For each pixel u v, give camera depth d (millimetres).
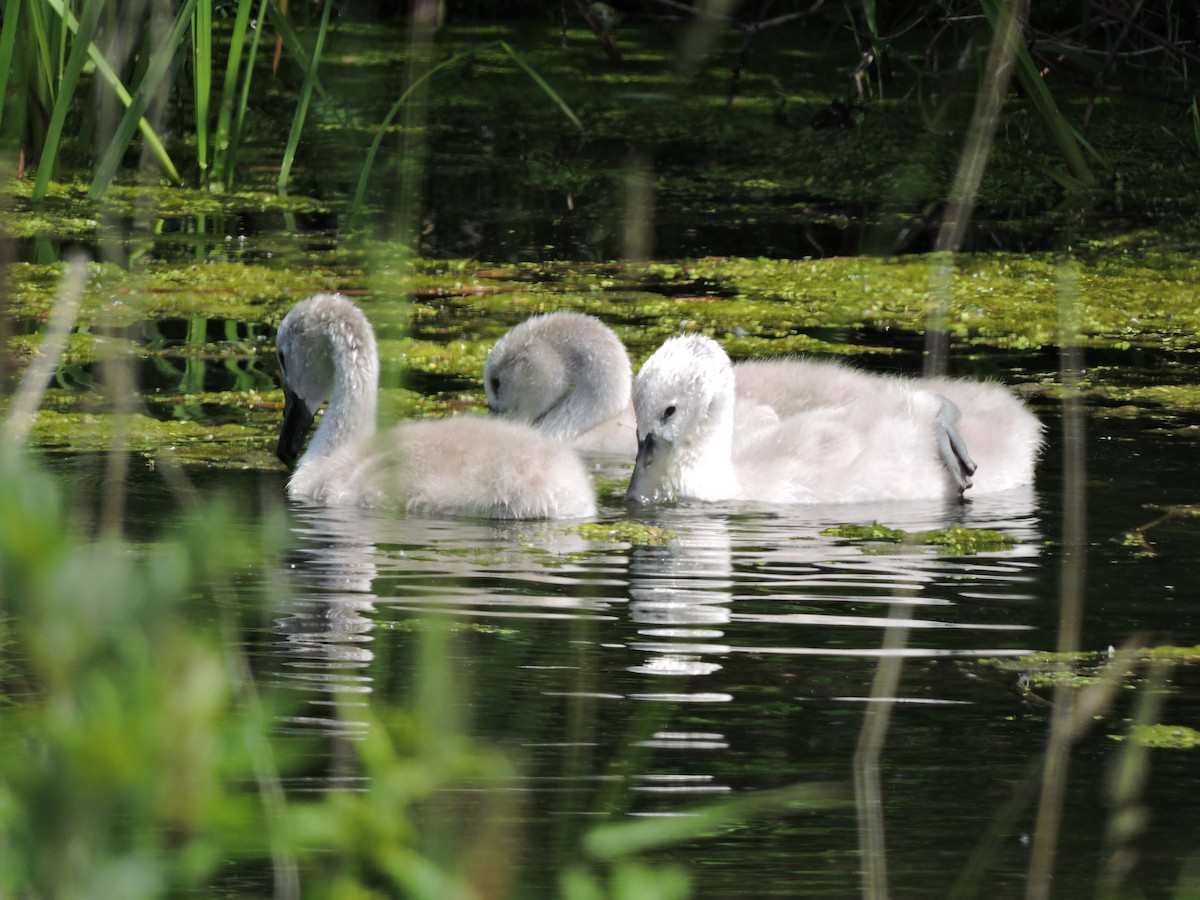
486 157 29016
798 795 6906
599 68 36438
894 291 20328
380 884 5258
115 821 3320
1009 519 12430
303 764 6918
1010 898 5945
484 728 7609
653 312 19047
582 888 3414
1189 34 29875
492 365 15914
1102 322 18812
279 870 5113
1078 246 23141
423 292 19922
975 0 21875
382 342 3576
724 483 13375
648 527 12055
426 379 16656
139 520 11281
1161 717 8031
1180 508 12219
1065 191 26516
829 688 8383
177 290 19609
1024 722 7898
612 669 8617
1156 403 15461
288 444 14273
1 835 2463
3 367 3598
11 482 2342
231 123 26641
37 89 24891
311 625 9211
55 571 2350
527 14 40969
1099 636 9367
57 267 20219
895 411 13898
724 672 8625
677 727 7730
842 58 37562
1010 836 6543
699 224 24281
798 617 9719
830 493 13336
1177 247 22984
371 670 8406
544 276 20812
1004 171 27625
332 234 22828
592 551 11359
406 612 9617
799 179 27594
